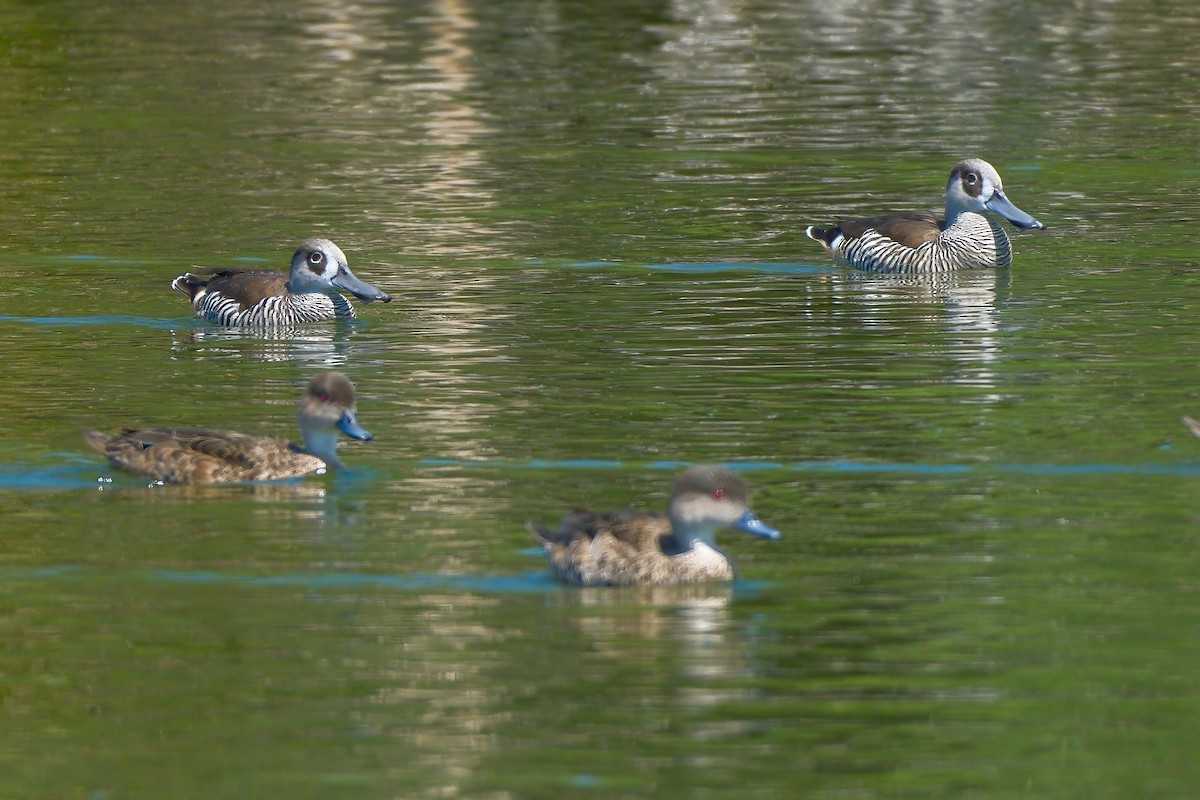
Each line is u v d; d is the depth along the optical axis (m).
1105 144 33.53
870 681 12.23
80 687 12.27
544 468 16.77
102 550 14.70
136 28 45.19
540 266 25.91
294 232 27.88
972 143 33.81
